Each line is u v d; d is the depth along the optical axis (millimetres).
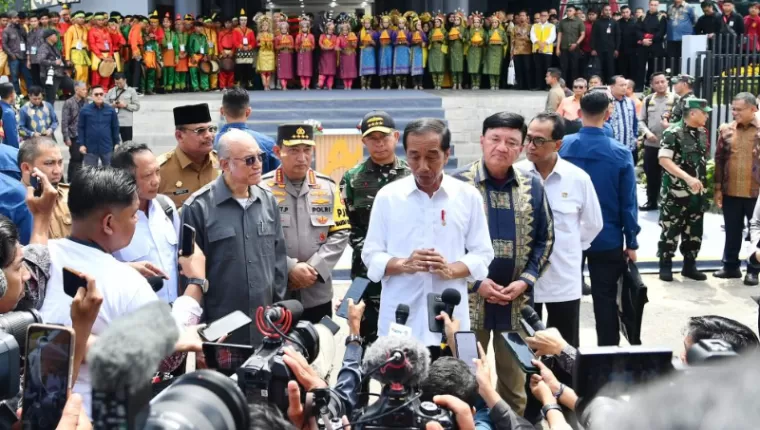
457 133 17797
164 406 1222
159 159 5117
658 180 11719
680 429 972
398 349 2139
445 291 3338
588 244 5277
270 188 4699
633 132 11648
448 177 4086
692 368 1166
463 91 20062
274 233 4305
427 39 20891
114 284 2689
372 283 4625
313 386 2174
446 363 2602
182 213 4180
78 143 13539
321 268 4598
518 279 4496
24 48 17172
